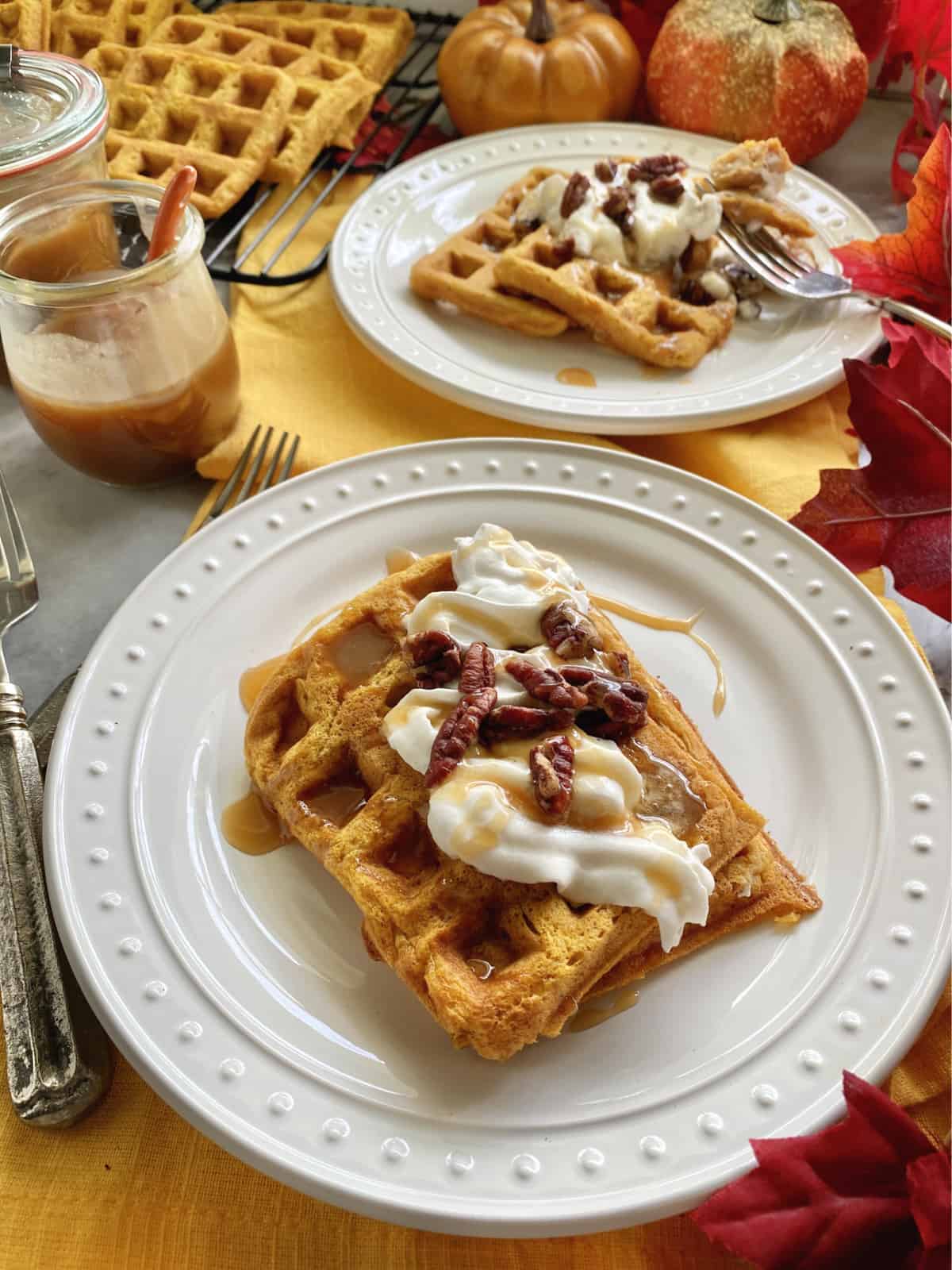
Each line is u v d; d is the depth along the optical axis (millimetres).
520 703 314
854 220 548
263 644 382
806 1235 245
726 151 583
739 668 376
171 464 451
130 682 359
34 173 455
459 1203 251
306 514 408
